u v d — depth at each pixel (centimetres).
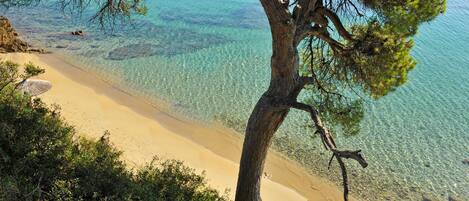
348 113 1353
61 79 2619
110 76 2791
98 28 3625
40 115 1204
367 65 1230
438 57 3403
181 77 2869
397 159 2145
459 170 2091
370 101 2645
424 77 3053
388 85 1224
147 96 2584
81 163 1110
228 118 2433
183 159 1956
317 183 1950
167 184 1238
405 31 1075
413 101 2695
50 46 3169
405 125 2430
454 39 3769
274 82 1172
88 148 1241
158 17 4069
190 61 3136
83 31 3541
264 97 1191
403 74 1198
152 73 2894
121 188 1072
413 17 1064
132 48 3294
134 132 2117
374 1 1169
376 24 1183
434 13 1091
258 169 1273
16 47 2977
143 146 1989
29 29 3466
